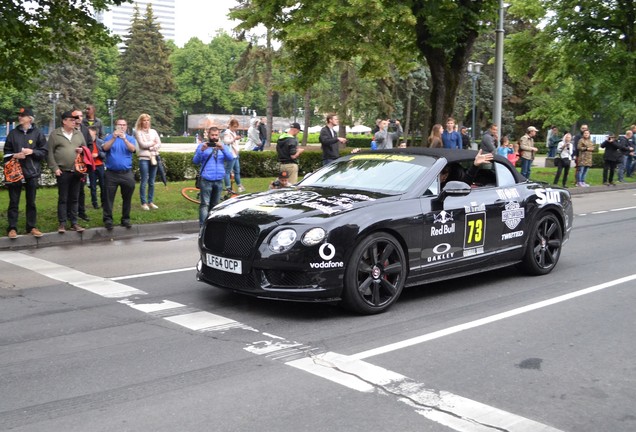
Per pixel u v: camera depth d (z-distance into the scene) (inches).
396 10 659.4
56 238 420.5
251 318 234.8
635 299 268.4
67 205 455.2
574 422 150.8
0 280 301.7
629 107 1430.9
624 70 985.5
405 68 844.0
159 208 531.8
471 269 279.7
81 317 237.1
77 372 180.7
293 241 224.4
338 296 230.7
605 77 991.0
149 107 3196.4
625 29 987.3
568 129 2313.0
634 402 163.0
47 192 593.6
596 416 154.3
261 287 228.4
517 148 743.1
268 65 1565.0
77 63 571.8
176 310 245.8
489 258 285.3
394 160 283.1
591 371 184.4
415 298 267.0
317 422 148.8
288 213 235.3
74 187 426.9
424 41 733.9
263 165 821.9
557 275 315.3
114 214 497.0
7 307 251.8
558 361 192.4
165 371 181.3
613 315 243.8
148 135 524.4
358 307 235.0
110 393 165.6
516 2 1054.4
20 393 165.8
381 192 260.8
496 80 740.0
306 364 187.2
